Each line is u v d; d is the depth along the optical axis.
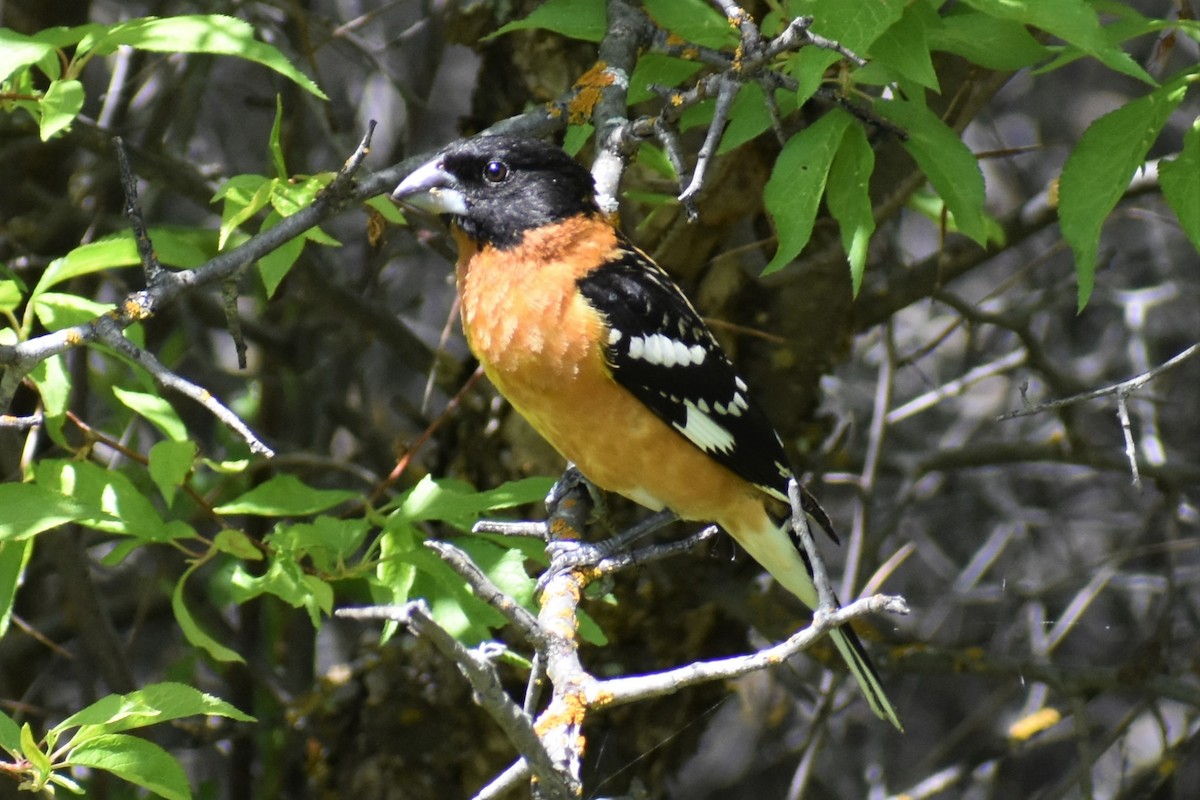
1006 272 16.30
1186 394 15.27
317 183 7.04
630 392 7.37
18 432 10.29
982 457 12.42
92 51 6.43
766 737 15.69
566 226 7.43
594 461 7.66
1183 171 6.56
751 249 9.75
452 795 10.25
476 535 7.43
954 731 14.95
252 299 13.98
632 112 9.05
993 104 16.06
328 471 12.85
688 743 10.56
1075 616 12.48
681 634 10.23
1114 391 6.50
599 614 10.10
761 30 7.36
